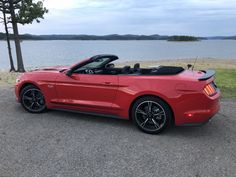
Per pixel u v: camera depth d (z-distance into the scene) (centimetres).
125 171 407
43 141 512
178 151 476
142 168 416
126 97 563
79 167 416
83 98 614
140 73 600
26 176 389
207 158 450
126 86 562
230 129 585
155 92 532
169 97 524
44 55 6475
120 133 559
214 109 530
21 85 681
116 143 508
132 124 612
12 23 2036
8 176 389
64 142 509
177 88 522
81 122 623
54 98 648
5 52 8106
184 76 538
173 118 549
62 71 656
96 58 632
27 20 1964
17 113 684
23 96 683
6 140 515
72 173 399
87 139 525
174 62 2609
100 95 592
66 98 634
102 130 574
